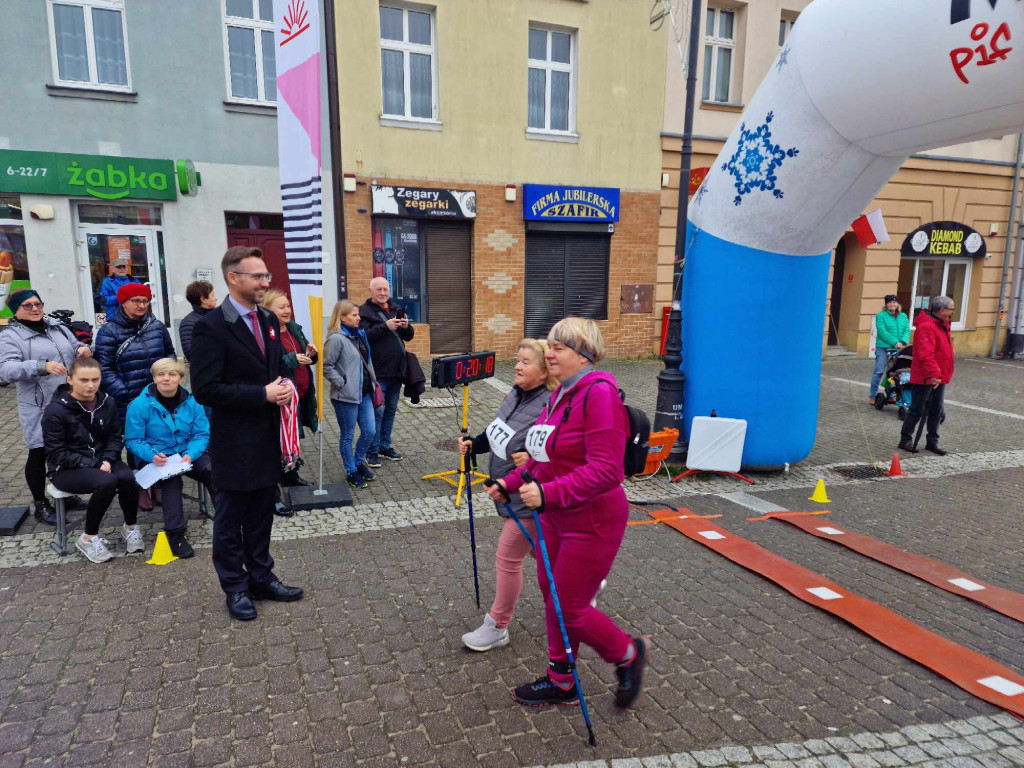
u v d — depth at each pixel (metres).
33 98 9.46
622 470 2.62
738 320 6.14
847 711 3.01
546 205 12.26
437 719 2.87
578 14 12.10
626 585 4.17
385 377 6.41
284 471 3.84
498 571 3.26
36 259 9.77
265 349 3.51
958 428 9.03
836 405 10.22
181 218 10.39
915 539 5.14
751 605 3.96
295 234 5.40
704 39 13.04
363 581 4.13
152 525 4.87
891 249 14.81
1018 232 15.80
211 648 3.36
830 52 4.93
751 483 6.40
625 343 13.49
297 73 5.10
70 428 4.18
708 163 13.55
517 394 3.27
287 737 2.74
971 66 4.05
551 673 2.95
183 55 10.05
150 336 5.03
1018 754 2.75
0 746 2.64
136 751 2.64
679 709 2.98
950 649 3.48
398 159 11.36
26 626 3.51
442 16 11.27
